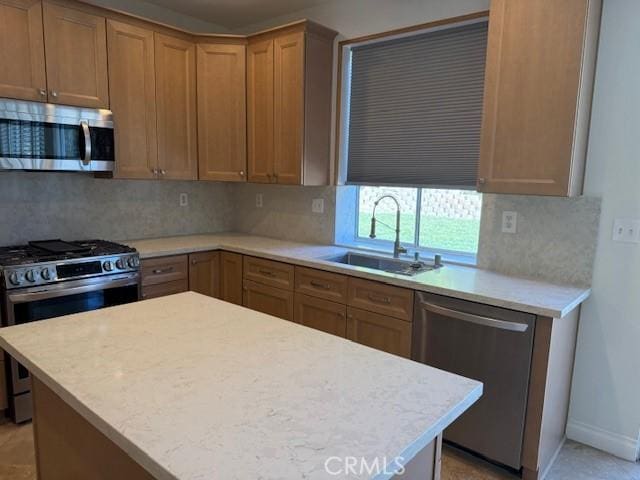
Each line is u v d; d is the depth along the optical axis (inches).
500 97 90.1
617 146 89.4
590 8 81.1
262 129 134.9
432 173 116.9
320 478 30.8
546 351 78.6
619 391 93.4
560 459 92.1
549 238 98.3
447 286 89.4
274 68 129.3
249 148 139.1
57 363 47.9
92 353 50.7
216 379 45.1
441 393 43.7
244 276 131.3
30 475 84.0
